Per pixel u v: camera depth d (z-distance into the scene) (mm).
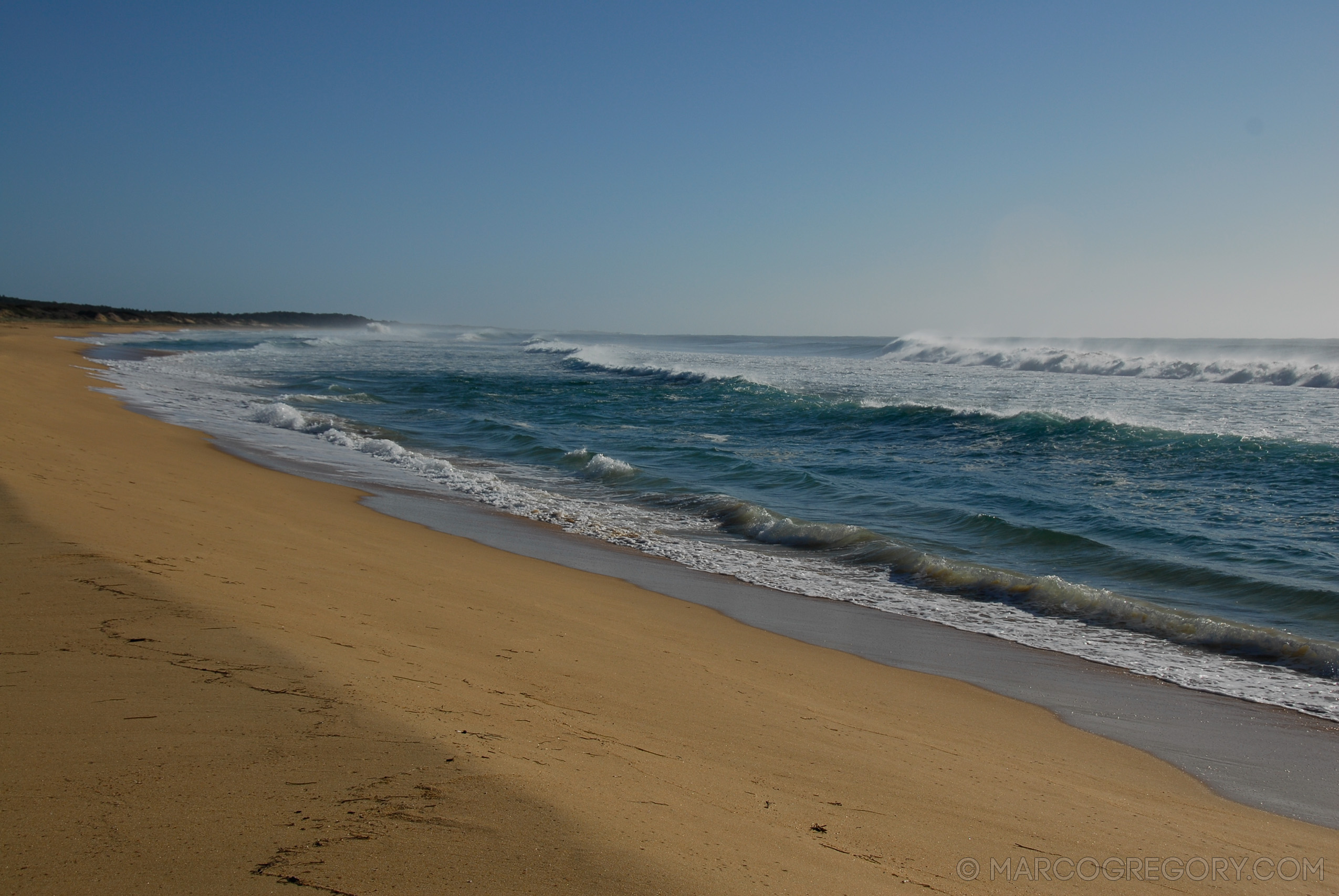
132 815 2408
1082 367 38250
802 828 3016
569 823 2551
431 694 3713
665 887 2285
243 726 3070
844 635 7000
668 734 3941
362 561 7074
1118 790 4262
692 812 2910
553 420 22141
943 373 37406
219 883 2104
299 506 9914
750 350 76125
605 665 5117
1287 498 12125
